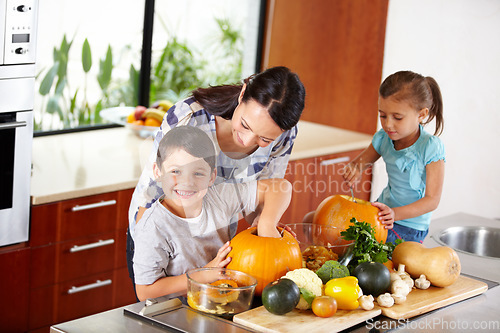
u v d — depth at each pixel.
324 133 3.78
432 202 2.18
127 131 3.53
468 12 3.29
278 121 1.58
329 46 3.83
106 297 2.81
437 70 3.45
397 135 2.20
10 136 2.39
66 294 2.68
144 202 1.75
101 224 2.72
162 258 1.65
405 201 2.30
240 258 1.59
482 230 2.40
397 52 3.58
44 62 3.21
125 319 1.47
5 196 2.43
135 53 3.54
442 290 1.69
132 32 3.50
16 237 2.49
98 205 2.67
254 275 1.57
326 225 1.85
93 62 3.39
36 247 2.55
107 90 3.49
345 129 3.89
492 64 3.27
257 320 1.43
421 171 2.24
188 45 3.75
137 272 1.65
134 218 1.83
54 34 3.21
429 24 3.43
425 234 2.29
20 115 2.42
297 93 1.59
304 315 1.47
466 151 3.43
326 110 3.94
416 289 1.68
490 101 3.31
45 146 3.14
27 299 2.56
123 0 3.42
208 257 1.74
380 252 1.70
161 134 1.81
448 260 1.68
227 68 3.96
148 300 1.51
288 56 3.98
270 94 1.56
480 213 3.45
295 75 1.61
